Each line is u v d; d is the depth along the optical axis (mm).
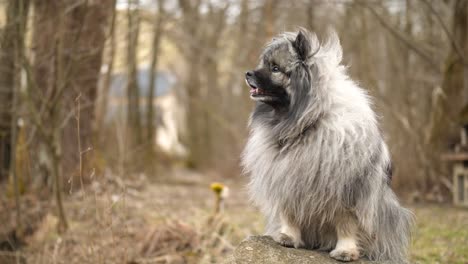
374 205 4074
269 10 13273
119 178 7922
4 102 9258
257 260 4020
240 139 17828
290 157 4070
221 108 22328
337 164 3916
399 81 13102
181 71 25438
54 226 7176
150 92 18609
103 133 11906
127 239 5750
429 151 10891
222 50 21484
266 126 4301
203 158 22828
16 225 7215
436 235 7160
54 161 7277
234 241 7090
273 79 4152
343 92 4090
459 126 10422
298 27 6469
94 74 9430
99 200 7195
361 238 4246
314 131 4020
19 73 7477
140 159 11859
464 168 9875
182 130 28703
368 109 4141
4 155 9477
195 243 6820
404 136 11547
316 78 4047
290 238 4293
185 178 16203
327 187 3957
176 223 7289
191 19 16641
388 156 4465
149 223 7262
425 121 12617
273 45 4250
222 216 7637
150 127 18422
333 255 4125
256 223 8383
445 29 9672
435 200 10492
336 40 4398
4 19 8000
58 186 7164
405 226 4668
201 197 11234
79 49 7879
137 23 10844
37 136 8617
